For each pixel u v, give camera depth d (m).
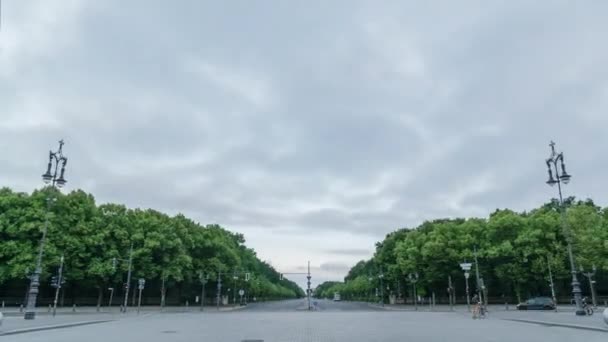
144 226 69.00
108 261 61.75
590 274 54.28
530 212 82.50
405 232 102.06
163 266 69.50
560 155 35.22
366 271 148.38
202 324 31.44
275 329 26.28
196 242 82.31
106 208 67.88
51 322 30.02
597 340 18.55
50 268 58.66
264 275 172.00
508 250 67.44
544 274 66.62
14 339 20.11
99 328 27.23
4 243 56.06
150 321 35.59
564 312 47.78
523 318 34.81
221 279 86.94
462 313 51.84
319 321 35.09
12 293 66.56
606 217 70.56
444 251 74.94
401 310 66.25
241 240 126.12
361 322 33.47
